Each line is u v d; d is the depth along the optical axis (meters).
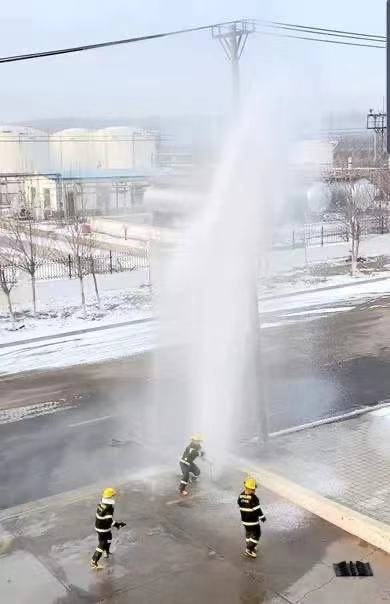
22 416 17.64
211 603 9.27
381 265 40.03
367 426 15.83
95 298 32.22
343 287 34.59
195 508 12.02
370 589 9.47
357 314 28.62
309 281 35.72
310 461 13.82
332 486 12.59
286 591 9.48
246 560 10.28
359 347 23.38
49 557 10.58
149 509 12.03
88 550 10.76
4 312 30.05
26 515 12.04
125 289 33.94
